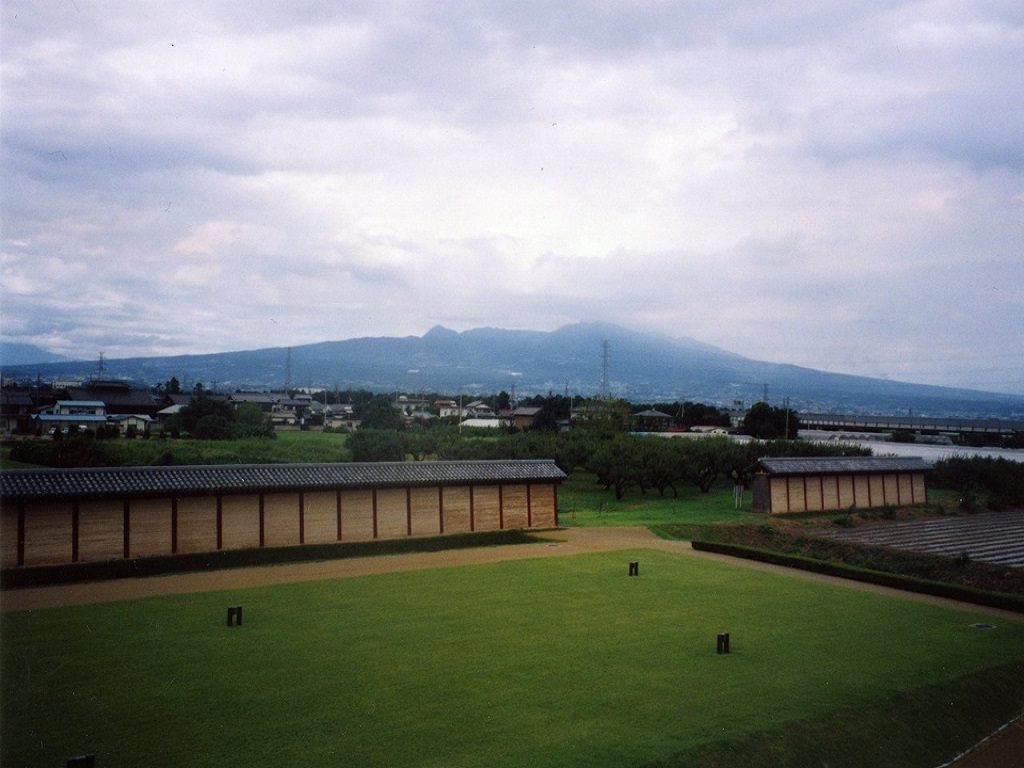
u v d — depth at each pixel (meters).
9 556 39.69
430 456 92.25
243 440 102.94
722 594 36.62
